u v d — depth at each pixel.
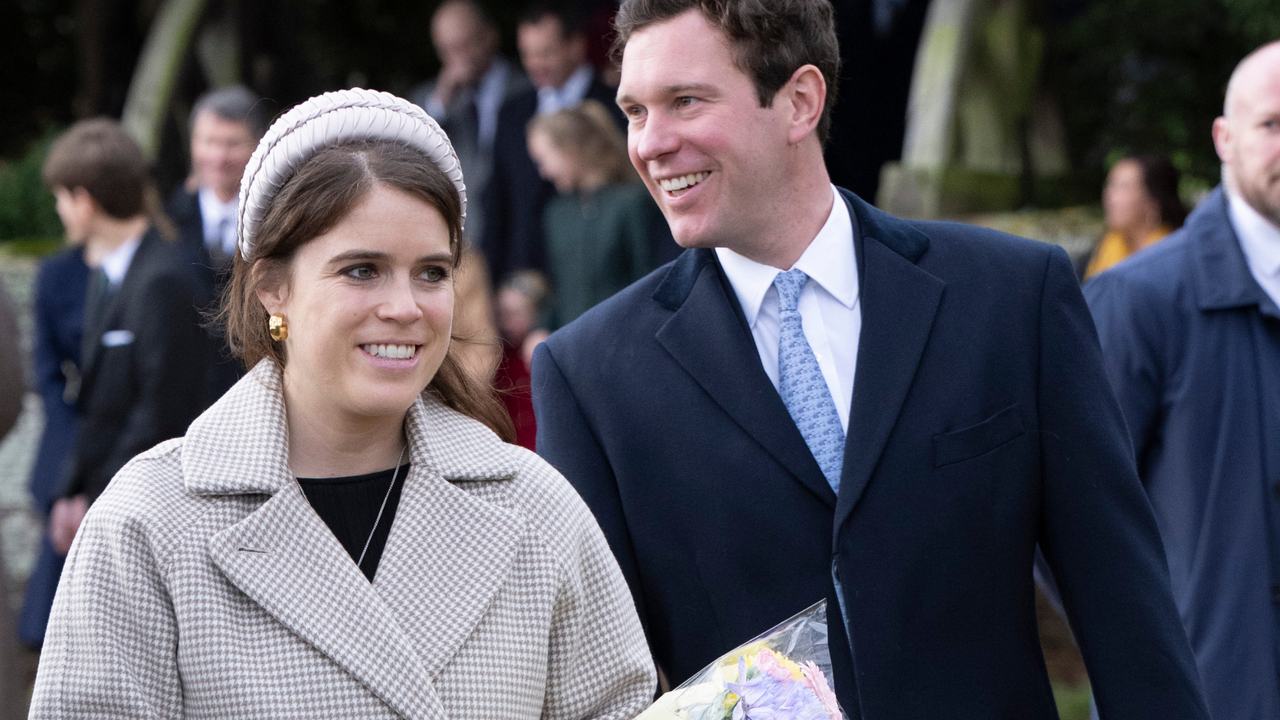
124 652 2.96
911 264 3.81
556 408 3.91
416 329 3.12
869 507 3.63
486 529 3.27
